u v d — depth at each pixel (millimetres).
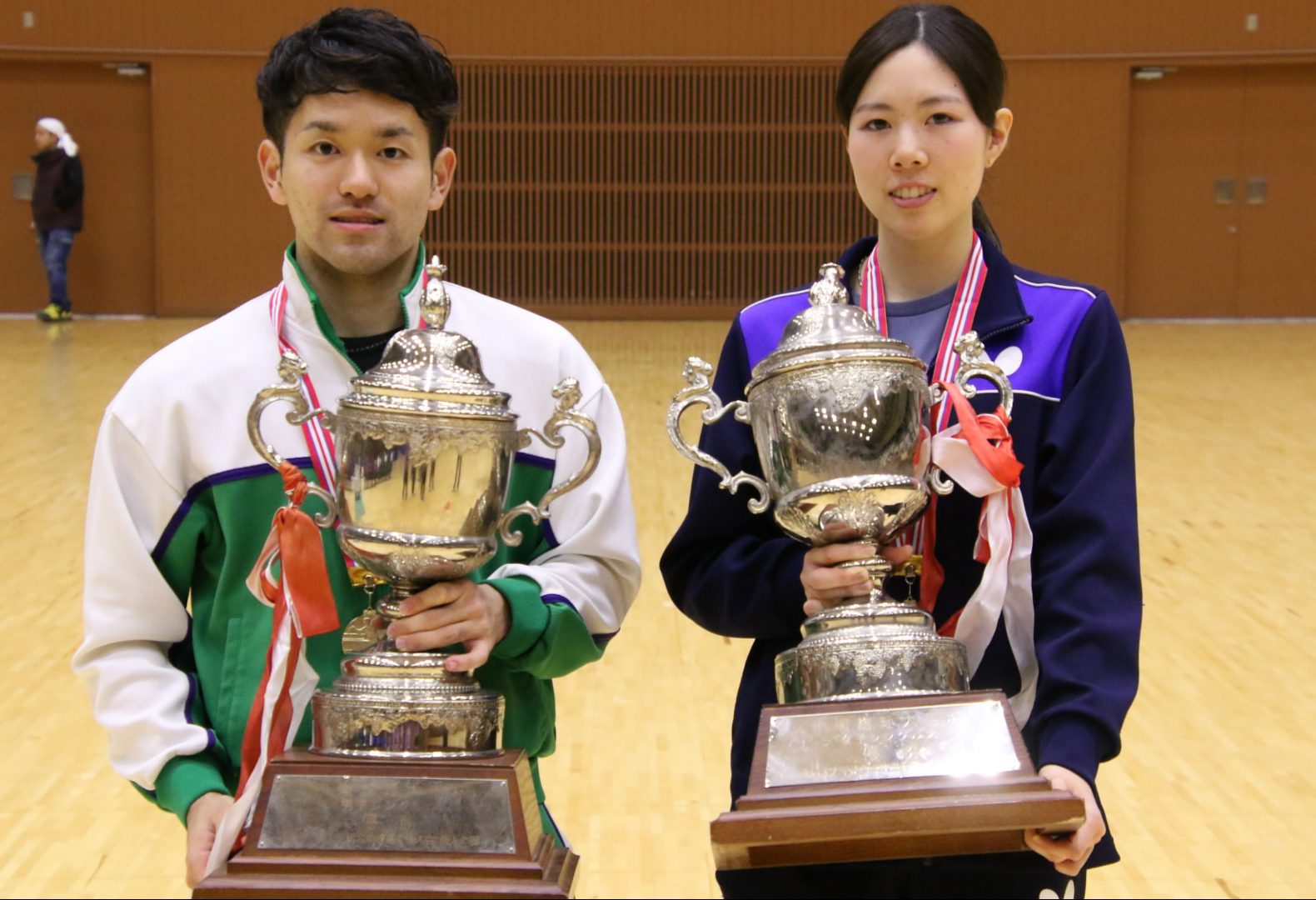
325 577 1409
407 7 11695
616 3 11711
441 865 1265
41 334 10484
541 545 1612
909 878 1519
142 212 11781
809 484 1477
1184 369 8977
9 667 3660
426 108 1489
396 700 1354
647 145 11875
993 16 11602
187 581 1560
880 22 1605
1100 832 1373
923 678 1415
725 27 11742
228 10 11516
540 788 1602
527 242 11977
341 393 1557
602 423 1623
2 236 11758
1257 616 4121
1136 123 11719
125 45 11516
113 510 1518
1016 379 1600
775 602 1594
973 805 1266
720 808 2812
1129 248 11836
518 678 1578
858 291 1738
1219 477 5957
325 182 1473
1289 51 11414
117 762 1489
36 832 2705
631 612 4137
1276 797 2896
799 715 1362
